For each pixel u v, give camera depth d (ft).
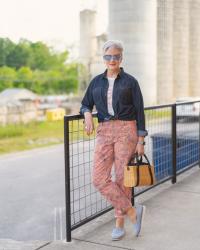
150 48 108.99
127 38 105.81
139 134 12.28
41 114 111.65
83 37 157.38
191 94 145.79
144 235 13.56
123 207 12.86
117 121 12.34
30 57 320.29
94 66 140.77
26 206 20.93
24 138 65.72
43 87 289.53
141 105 12.25
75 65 317.42
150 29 108.17
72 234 13.82
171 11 135.85
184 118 27.48
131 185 11.98
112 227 14.39
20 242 13.91
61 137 67.72
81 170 28.25
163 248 12.53
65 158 12.85
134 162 12.65
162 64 134.82
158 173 21.94
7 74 289.53
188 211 16.16
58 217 19.03
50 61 324.60
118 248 12.56
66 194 12.98
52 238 16.22
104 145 12.52
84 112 12.69
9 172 30.58
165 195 18.44
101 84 12.35
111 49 11.97
